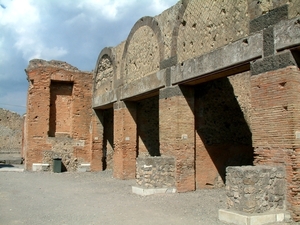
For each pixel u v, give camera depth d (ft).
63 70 70.49
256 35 30.17
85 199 37.11
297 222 25.44
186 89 41.32
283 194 26.43
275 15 28.50
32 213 30.40
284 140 26.81
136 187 40.16
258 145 28.96
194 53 38.75
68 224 26.32
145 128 57.93
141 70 50.24
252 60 30.63
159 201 34.91
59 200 36.65
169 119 41.63
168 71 42.60
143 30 50.60
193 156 40.98
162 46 44.52
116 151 57.57
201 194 38.50
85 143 70.95
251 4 31.09
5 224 26.73
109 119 71.26
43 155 67.87
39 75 68.90
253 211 24.98
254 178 25.23
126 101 55.98
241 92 47.03
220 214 26.53
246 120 46.73
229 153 44.11
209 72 35.78
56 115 70.90
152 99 59.47
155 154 58.39
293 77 26.76
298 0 26.86
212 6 36.63
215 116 43.75
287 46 27.09
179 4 41.98
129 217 28.22
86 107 71.72
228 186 26.84
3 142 143.23
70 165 69.21
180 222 26.35
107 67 64.34
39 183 50.75
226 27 34.47
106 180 54.39
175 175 40.14
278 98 27.50
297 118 26.55
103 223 26.37
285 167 26.63
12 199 37.40
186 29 40.52
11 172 64.95
